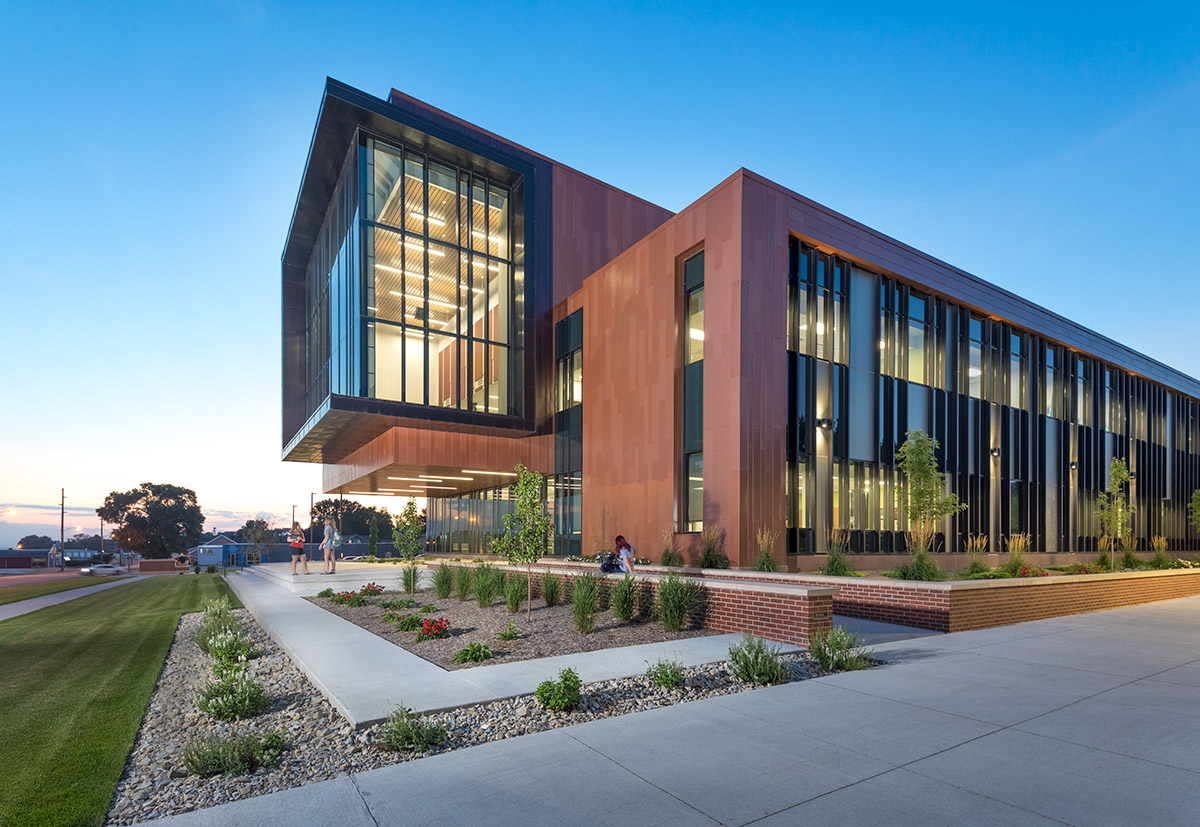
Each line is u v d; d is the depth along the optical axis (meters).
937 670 8.41
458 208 25.61
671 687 7.48
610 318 23.55
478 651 8.77
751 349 17.62
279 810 4.41
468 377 25.16
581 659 8.79
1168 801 4.44
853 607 13.55
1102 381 32.69
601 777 4.89
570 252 28.38
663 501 20.20
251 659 10.05
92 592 26.05
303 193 27.91
